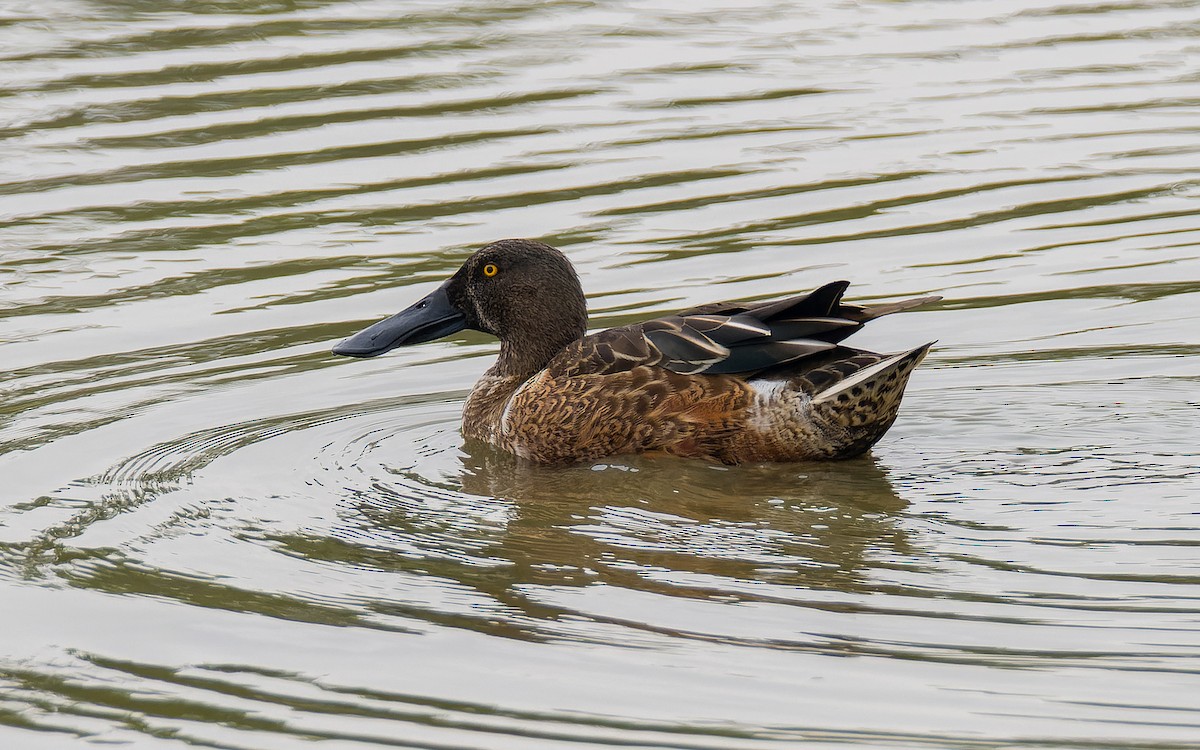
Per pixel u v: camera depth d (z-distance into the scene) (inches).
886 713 327.6
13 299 639.8
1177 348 574.6
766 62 900.6
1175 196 727.1
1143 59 906.7
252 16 955.3
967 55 918.4
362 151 773.9
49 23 933.2
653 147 781.9
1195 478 456.1
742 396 483.2
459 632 372.2
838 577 392.5
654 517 442.9
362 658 361.4
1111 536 412.5
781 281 645.3
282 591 398.6
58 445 509.4
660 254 672.4
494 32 935.7
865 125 813.9
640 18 975.0
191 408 546.3
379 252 677.9
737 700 335.3
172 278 659.4
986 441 498.0
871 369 467.5
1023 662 344.2
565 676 349.1
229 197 728.3
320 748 325.4
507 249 544.4
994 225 700.0
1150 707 324.8
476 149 776.9
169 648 369.7
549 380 506.3
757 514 442.3
